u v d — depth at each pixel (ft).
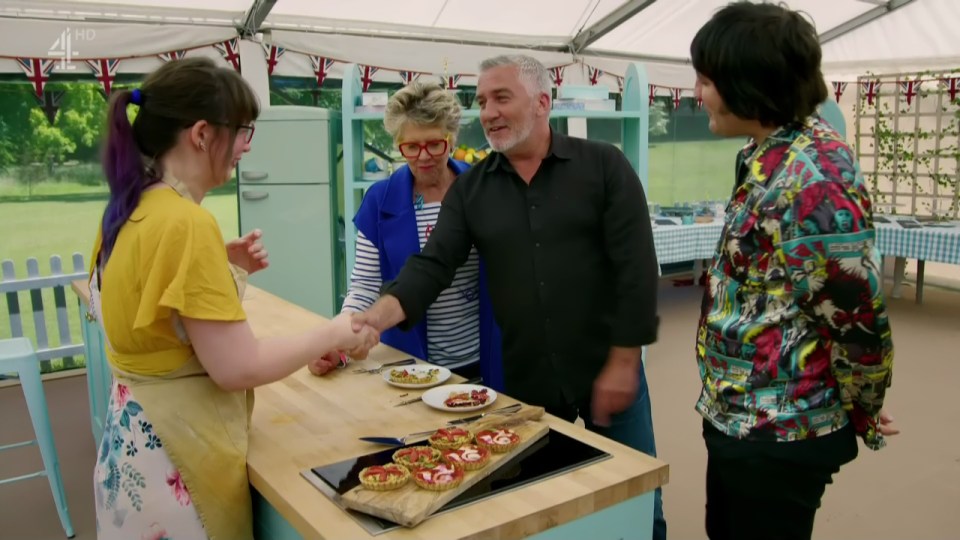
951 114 21.76
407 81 16.81
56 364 15.93
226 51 14.75
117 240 4.15
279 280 15.16
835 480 10.27
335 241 15.49
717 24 4.40
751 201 4.40
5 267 14.39
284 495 4.01
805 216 4.10
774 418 4.42
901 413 12.75
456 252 6.04
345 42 15.96
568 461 4.33
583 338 6.02
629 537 4.21
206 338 4.06
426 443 4.64
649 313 5.63
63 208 16.81
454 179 6.77
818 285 4.16
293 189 14.89
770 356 4.44
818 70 4.33
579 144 5.95
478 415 5.22
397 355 6.75
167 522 4.32
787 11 4.34
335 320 4.86
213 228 4.11
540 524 3.77
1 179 16.14
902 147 23.09
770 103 4.30
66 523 9.10
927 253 18.75
